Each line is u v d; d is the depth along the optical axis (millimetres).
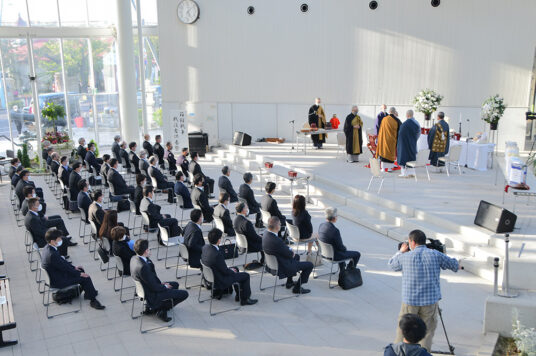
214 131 20297
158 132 22062
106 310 7684
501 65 16297
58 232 7473
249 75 19562
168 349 6531
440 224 10055
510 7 15836
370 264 9164
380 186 11867
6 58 19219
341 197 12484
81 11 20188
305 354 6328
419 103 14664
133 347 6605
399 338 5797
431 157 13641
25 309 7797
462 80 16875
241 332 6926
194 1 19469
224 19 19406
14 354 6488
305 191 13812
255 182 15469
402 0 17109
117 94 21531
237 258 9617
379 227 10766
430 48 17031
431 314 5633
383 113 14906
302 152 17406
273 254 7691
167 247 9812
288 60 19000
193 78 20141
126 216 12516
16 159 14102
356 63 18125
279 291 8203
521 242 8422
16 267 9641
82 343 6738
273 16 18875
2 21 18875
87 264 9578
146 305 7250
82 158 16344
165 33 20031
